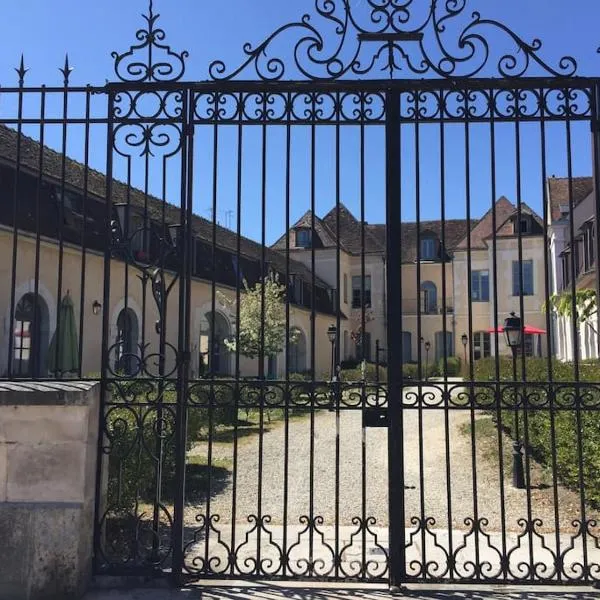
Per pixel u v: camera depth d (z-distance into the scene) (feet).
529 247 99.14
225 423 43.04
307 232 110.22
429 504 21.88
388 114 13.26
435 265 114.11
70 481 12.12
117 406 13.19
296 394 12.96
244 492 23.90
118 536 17.16
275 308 64.08
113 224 13.43
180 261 13.32
